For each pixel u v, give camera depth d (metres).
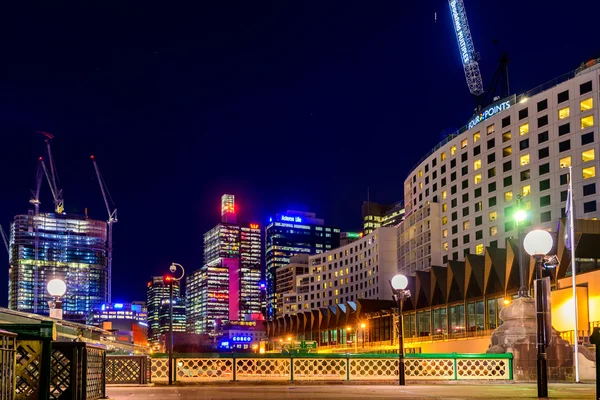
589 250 78.56
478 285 101.81
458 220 128.62
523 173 112.38
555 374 32.41
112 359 28.81
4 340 10.70
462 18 189.62
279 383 30.47
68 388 15.20
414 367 32.50
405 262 153.50
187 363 30.55
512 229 113.00
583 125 103.19
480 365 32.62
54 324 13.47
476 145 125.50
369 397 19.59
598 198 98.75
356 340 135.38
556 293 69.69
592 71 103.88
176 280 31.75
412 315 123.06
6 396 10.69
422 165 147.88
